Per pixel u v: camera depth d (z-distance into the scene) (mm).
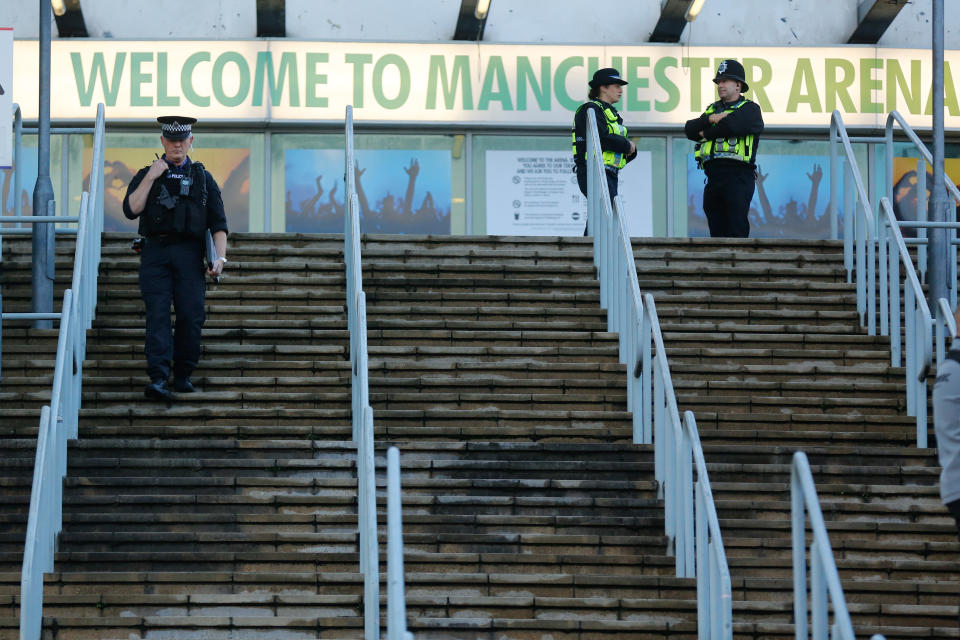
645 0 58750
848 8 59062
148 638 27922
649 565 30000
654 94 57844
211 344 36750
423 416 34469
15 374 36219
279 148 57438
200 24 57438
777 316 39656
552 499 31531
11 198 56094
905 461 33781
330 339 37469
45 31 40875
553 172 57969
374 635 26375
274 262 40469
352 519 30969
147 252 34938
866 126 58219
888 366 37188
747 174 44844
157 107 56500
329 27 57812
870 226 39656
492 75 57531
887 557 30844
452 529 30969
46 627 27797
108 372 35750
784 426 35125
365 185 57406
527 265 40500
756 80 58188
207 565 29750
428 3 58188
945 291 39344
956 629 28234
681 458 29594
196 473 32094
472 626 28062
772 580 29531
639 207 57969
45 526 28750
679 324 38906
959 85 58656
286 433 33781
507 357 36969
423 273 40031
